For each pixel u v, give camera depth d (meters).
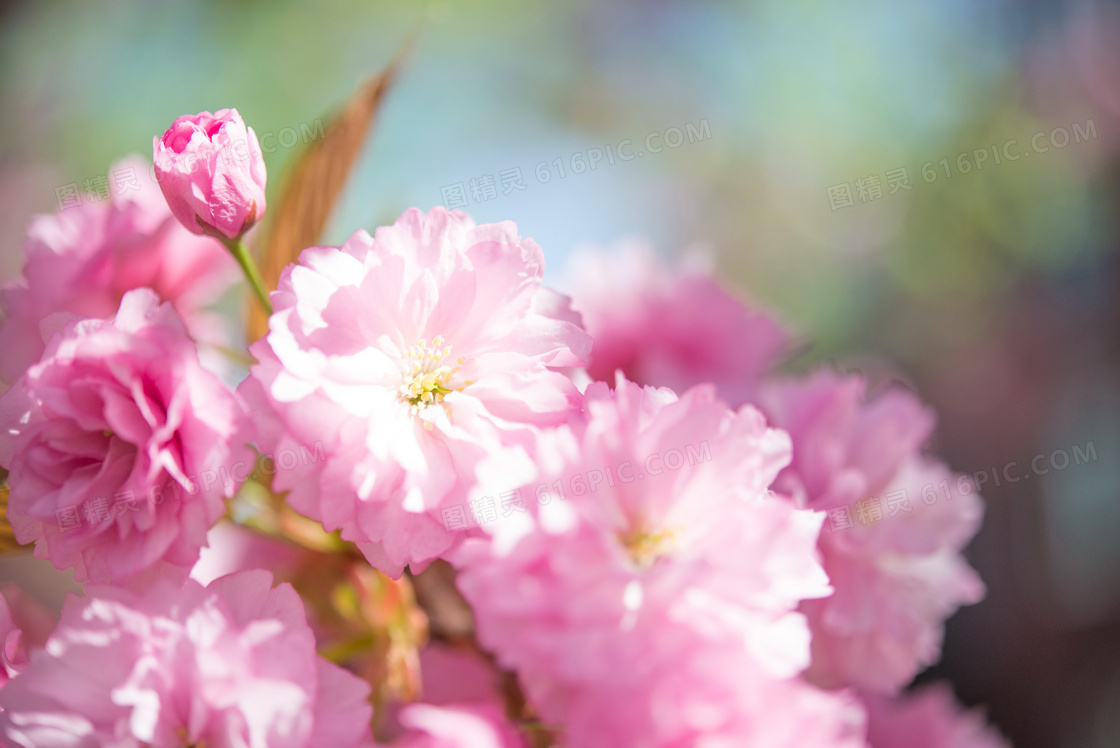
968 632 0.91
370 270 0.33
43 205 0.89
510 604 0.31
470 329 0.34
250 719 0.32
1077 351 1.00
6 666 0.33
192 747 0.32
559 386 0.33
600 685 0.31
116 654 0.32
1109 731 0.87
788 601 0.32
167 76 0.95
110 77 0.94
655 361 0.42
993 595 0.93
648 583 0.32
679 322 0.43
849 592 0.38
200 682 0.32
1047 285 1.04
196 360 0.32
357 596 0.36
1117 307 0.97
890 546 0.37
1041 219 1.04
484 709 0.34
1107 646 0.90
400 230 0.34
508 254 0.34
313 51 1.01
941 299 1.12
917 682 0.87
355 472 0.32
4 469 0.34
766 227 1.32
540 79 1.25
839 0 1.22
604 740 0.31
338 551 0.36
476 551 0.32
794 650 0.32
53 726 0.32
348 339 0.33
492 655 0.35
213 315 0.39
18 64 0.91
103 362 0.33
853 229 1.20
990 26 1.14
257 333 0.37
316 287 0.33
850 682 0.38
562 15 1.23
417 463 0.33
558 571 0.32
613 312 0.43
